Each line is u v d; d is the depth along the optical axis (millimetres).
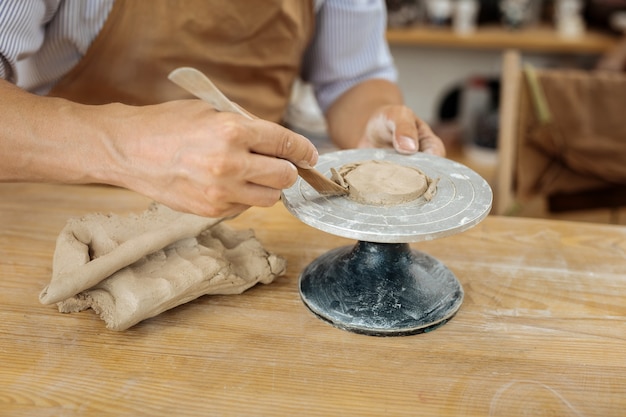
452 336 784
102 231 858
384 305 799
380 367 725
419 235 707
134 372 706
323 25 1324
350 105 1323
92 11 1022
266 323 799
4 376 691
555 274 929
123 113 722
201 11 1105
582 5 2783
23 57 937
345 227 716
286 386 691
